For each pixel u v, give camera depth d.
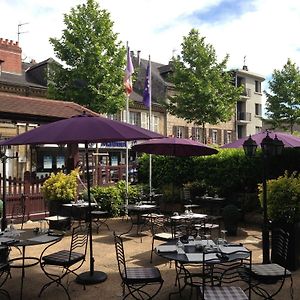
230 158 13.77
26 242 5.96
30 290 6.23
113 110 22.45
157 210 12.94
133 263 7.75
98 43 21.19
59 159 23.56
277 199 7.26
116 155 30.39
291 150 12.88
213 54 27.67
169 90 35.31
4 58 27.84
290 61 31.77
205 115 27.50
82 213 11.32
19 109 12.83
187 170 15.29
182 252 5.30
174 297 5.84
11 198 12.45
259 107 48.69
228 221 10.52
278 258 7.27
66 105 15.31
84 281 6.45
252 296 5.85
